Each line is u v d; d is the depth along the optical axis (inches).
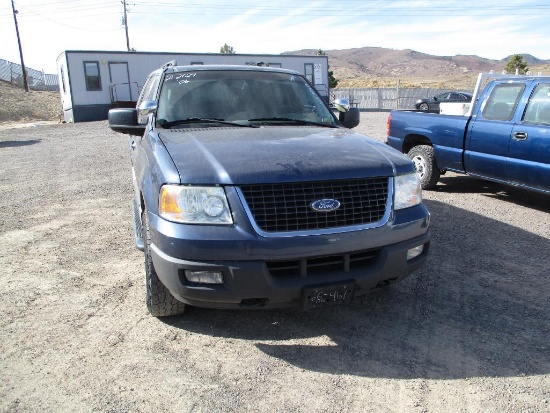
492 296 154.9
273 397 105.7
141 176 142.9
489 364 117.8
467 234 216.1
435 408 101.9
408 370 115.7
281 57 1246.9
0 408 102.0
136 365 117.9
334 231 115.2
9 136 748.6
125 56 1090.7
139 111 179.6
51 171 407.8
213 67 186.1
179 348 125.6
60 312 145.4
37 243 210.4
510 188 314.8
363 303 150.9
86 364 118.2
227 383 110.8
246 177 112.8
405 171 129.2
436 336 131.3
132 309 147.3
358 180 120.9
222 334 132.7
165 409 101.8
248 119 166.1
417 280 167.5
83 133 777.6
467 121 275.6
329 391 107.8
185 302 121.0
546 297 153.8
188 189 113.5
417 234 127.8
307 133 150.9
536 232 218.8
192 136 142.0
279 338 130.8
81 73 1055.0
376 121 876.6
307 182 115.8
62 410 101.6
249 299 115.3
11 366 117.3
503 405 102.5
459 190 309.6
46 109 1389.0
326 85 1318.9
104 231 226.2
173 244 112.5
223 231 110.9
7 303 151.6
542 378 112.0
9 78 1851.6
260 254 110.6
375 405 103.0
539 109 238.5
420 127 306.8
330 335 132.4
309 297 114.7
